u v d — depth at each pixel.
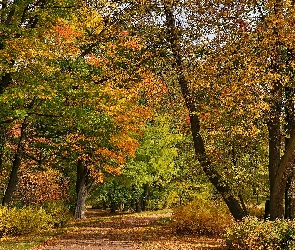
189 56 14.04
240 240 10.95
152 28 14.80
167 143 27.86
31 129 19.92
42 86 12.59
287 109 13.95
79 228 18.80
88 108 14.65
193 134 15.16
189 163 17.69
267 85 12.16
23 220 16.62
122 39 16.14
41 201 27.52
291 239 10.52
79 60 15.55
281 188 12.88
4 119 14.73
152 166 27.75
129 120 18.22
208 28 13.34
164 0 13.80
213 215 16.17
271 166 13.42
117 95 15.61
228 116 13.25
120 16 15.37
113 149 21.03
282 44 12.24
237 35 12.69
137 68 15.80
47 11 13.51
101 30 16.48
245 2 12.41
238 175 14.80
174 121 17.23
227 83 12.57
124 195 33.38
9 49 12.55
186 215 16.25
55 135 18.91
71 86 14.68
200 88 13.59
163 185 29.25
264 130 14.38
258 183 16.75
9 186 19.00
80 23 15.55
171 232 16.67
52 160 24.42
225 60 12.66
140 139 27.73
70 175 29.88
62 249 12.29
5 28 12.52
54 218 19.91
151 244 13.33
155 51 14.88
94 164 22.50
